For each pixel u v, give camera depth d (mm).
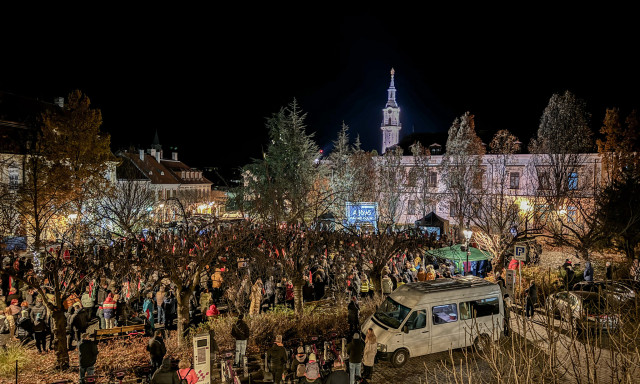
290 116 41875
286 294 18844
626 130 33438
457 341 13070
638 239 19766
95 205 23812
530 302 14938
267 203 21344
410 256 25094
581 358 9133
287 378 11484
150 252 16172
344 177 42344
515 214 25062
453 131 45969
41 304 14688
